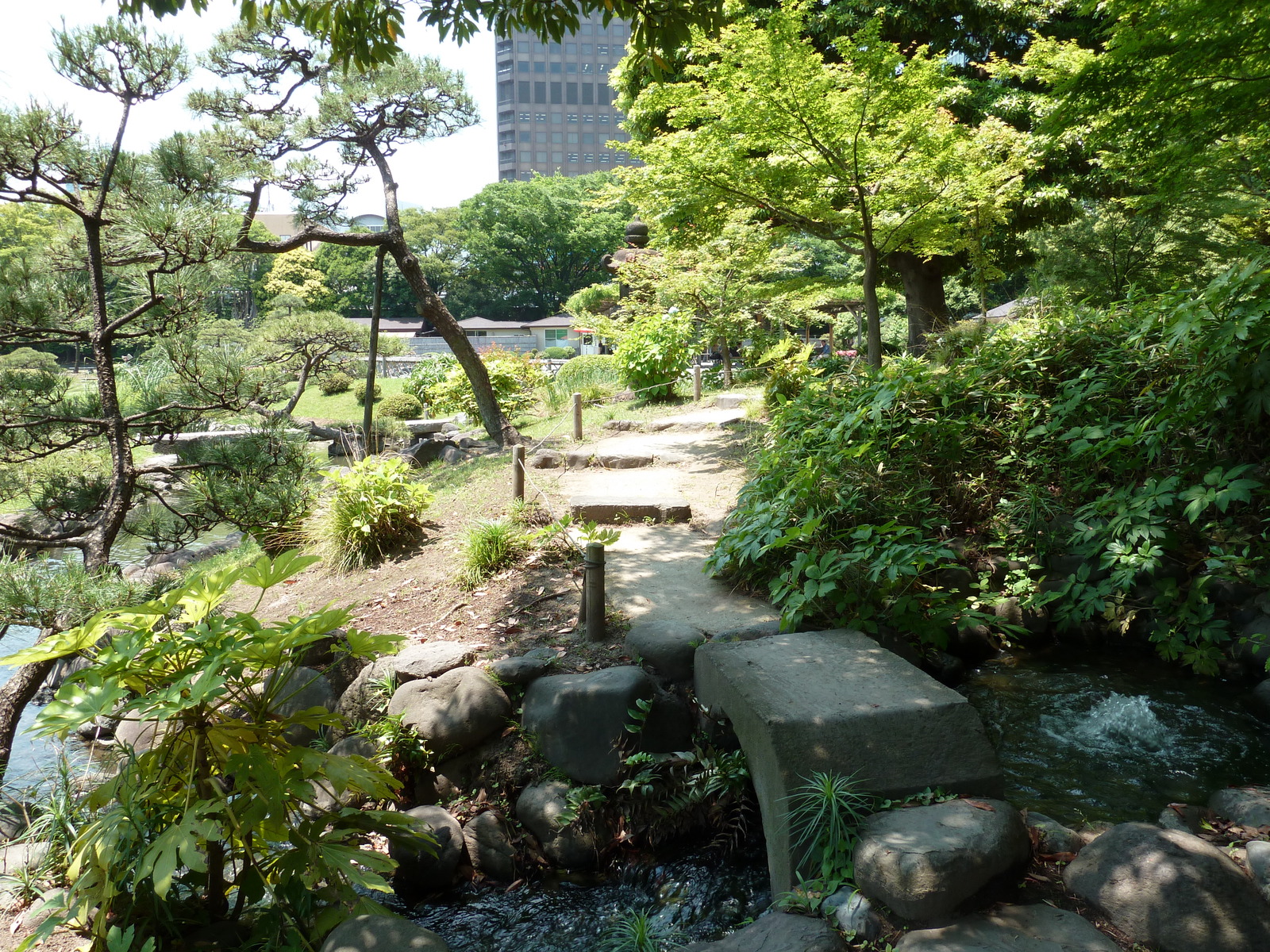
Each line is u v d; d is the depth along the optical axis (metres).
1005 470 6.29
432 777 4.50
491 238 67.50
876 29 8.08
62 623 5.05
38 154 6.12
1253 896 2.77
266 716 3.55
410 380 21.62
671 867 3.92
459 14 5.11
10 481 6.95
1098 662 5.16
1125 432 5.92
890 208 9.59
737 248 13.98
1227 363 5.04
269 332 15.27
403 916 3.88
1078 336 6.71
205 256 6.69
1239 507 5.29
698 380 13.37
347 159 11.91
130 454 6.93
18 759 6.08
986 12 15.27
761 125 8.67
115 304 7.31
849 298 17.53
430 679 4.75
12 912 3.49
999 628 5.43
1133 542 5.08
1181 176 9.19
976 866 2.92
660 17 4.98
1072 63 10.88
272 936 3.19
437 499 9.07
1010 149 12.66
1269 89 7.09
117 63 6.34
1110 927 2.83
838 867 3.13
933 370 7.10
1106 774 3.92
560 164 118.88
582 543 6.75
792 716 3.57
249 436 7.64
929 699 3.73
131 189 6.58
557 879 4.04
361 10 5.02
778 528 5.68
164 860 2.88
